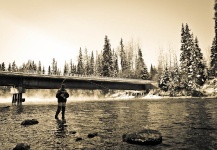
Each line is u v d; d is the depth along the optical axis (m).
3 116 17.06
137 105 30.09
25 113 19.69
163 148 6.93
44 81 47.09
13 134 9.40
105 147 7.16
